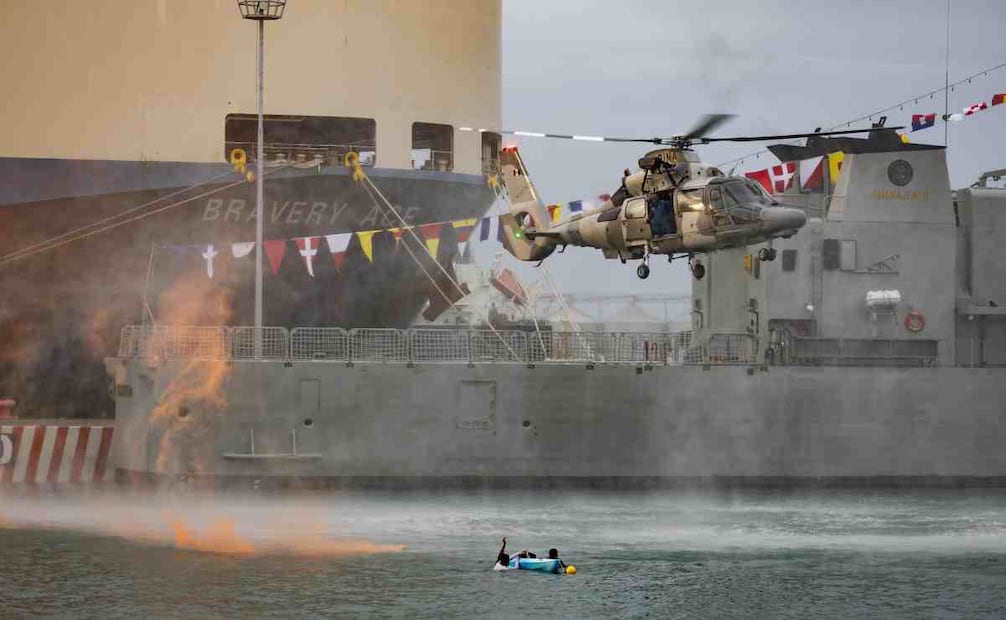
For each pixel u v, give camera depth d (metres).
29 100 54.09
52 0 54.22
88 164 54.22
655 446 49.75
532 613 35.81
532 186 54.84
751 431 50.16
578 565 40.19
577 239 53.03
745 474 50.12
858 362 51.94
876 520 45.81
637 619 35.56
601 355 50.59
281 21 54.62
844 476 50.50
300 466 48.62
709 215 47.16
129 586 37.75
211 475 48.47
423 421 48.94
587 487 49.62
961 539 43.34
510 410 49.19
